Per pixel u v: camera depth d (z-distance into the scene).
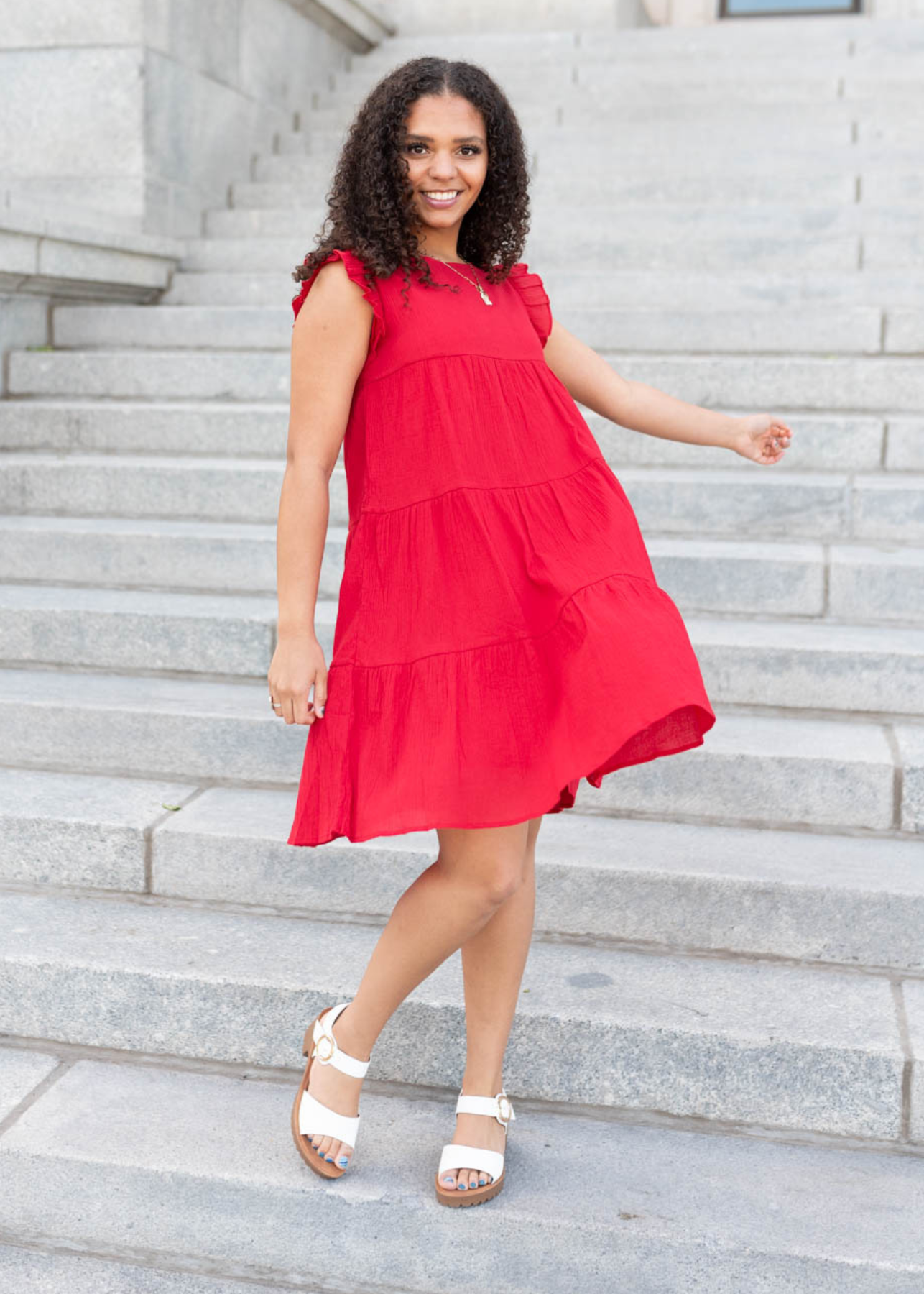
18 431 4.71
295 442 1.97
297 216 6.21
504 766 1.91
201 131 6.29
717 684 3.25
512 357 2.00
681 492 3.88
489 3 8.55
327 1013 2.23
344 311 1.94
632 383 2.28
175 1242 2.24
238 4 6.61
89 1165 2.24
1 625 3.59
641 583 1.96
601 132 6.61
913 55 6.93
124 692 3.36
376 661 1.98
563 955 2.65
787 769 2.90
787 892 2.61
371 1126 2.34
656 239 5.57
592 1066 2.39
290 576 1.96
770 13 9.67
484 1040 2.16
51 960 2.59
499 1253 2.11
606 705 1.82
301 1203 2.16
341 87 7.71
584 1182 2.18
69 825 2.90
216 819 2.93
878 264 5.40
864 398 4.36
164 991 2.54
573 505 1.99
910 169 6.09
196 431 4.55
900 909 2.57
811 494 3.81
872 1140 2.32
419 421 1.95
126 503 4.23
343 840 2.82
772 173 6.21
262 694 3.37
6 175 5.92
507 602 1.93
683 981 2.54
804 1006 2.45
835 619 3.51
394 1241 2.14
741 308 5.13
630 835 2.89
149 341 5.29
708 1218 2.09
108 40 5.71
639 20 9.38
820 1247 2.02
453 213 1.99
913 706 3.16
